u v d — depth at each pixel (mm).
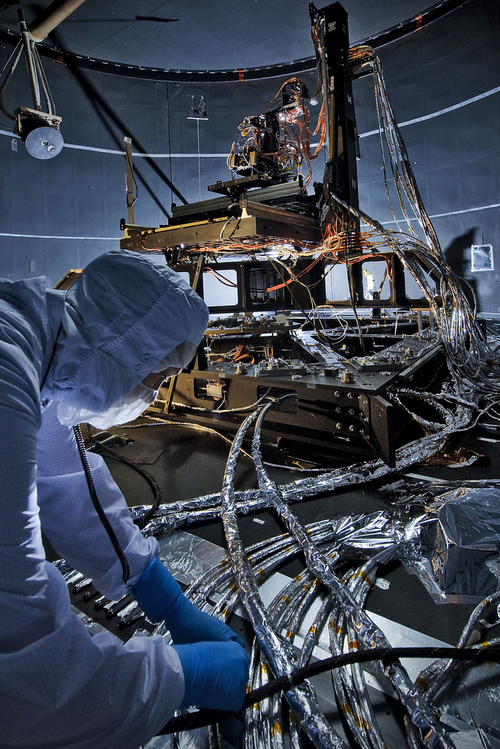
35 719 666
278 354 4395
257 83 9109
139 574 1175
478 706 1101
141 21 7574
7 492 673
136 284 895
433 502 2002
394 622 1411
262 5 7230
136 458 2867
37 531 737
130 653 776
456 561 1582
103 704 709
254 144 3961
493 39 7285
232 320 5223
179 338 909
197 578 1672
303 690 1065
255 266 4586
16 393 711
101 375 863
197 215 4168
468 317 3959
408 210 8469
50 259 8719
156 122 9164
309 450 2803
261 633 1268
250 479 2490
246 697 1005
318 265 4723
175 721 999
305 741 1084
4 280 899
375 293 5656
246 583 1470
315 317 4848
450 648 1137
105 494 1172
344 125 4391
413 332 5480
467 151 7848
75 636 716
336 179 4258
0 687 640
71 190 8766
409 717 1068
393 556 1696
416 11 7531
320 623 1398
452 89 7789
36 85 5555
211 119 9297
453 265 8242
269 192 3963
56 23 5633
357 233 4023
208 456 2848
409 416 3150
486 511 1750
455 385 3764
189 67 8945
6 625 655
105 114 8859
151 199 9383
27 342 789
